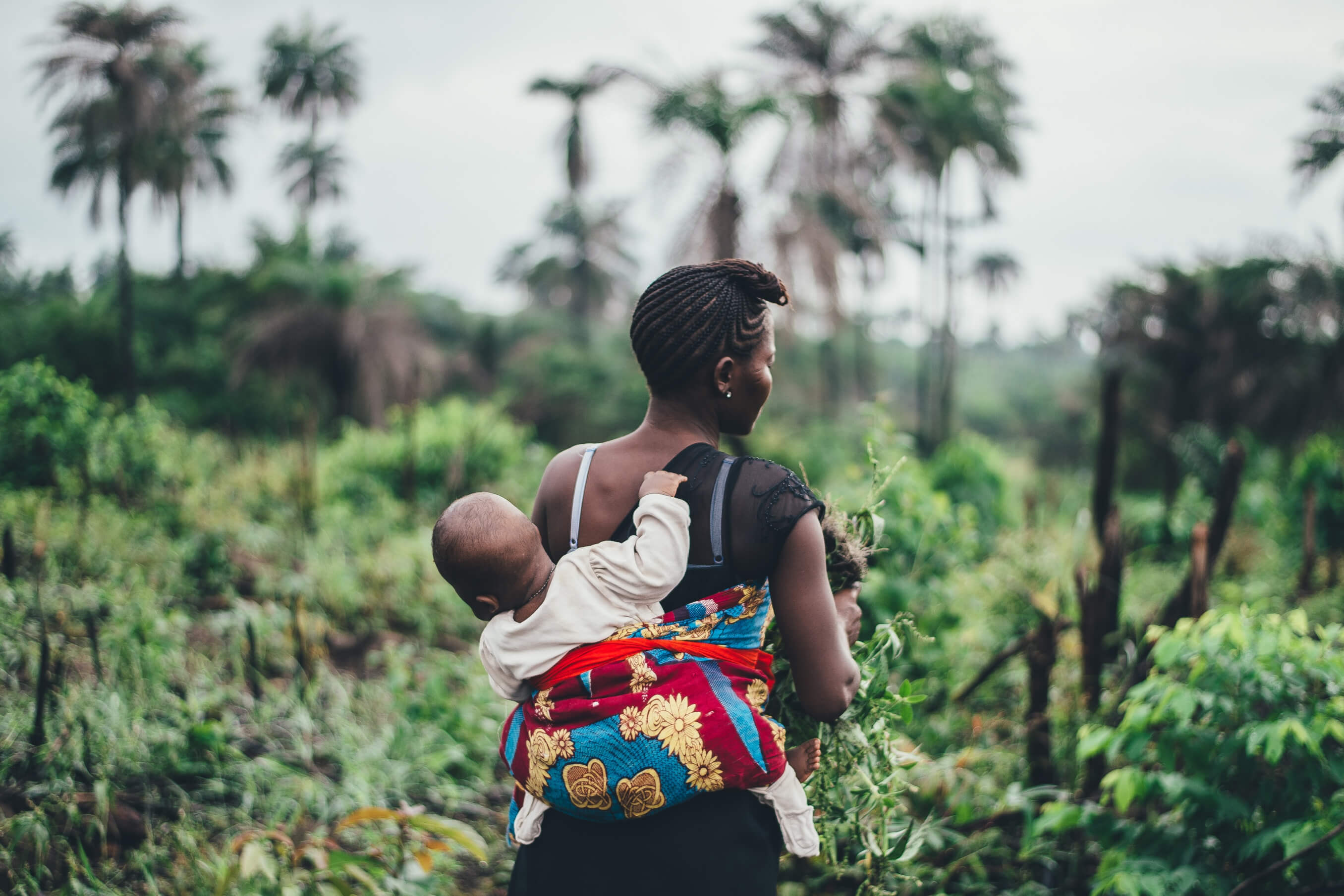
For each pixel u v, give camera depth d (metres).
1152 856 2.44
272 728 3.78
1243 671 2.40
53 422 6.76
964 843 2.81
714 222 12.82
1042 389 47.25
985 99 24.92
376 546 6.99
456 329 32.16
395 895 2.57
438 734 3.84
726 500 1.37
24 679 3.70
